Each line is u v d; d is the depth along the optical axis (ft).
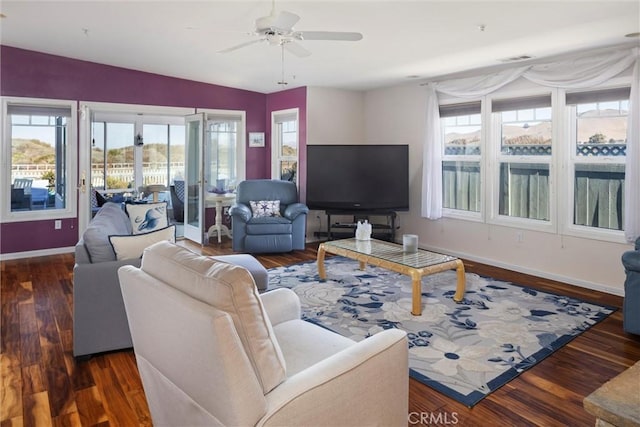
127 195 26.55
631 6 10.02
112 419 7.02
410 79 19.25
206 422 4.49
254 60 16.87
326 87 21.52
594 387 8.02
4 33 14.84
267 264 17.31
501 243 17.06
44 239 18.48
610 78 13.58
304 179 21.54
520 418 7.07
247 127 23.48
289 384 4.44
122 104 19.49
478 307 12.22
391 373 5.23
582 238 14.56
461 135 18.67
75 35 14.66
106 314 9.07
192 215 22.48
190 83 21.34
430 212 19.01
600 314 11.72
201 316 4.00
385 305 12.38
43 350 9.48
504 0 9.92
